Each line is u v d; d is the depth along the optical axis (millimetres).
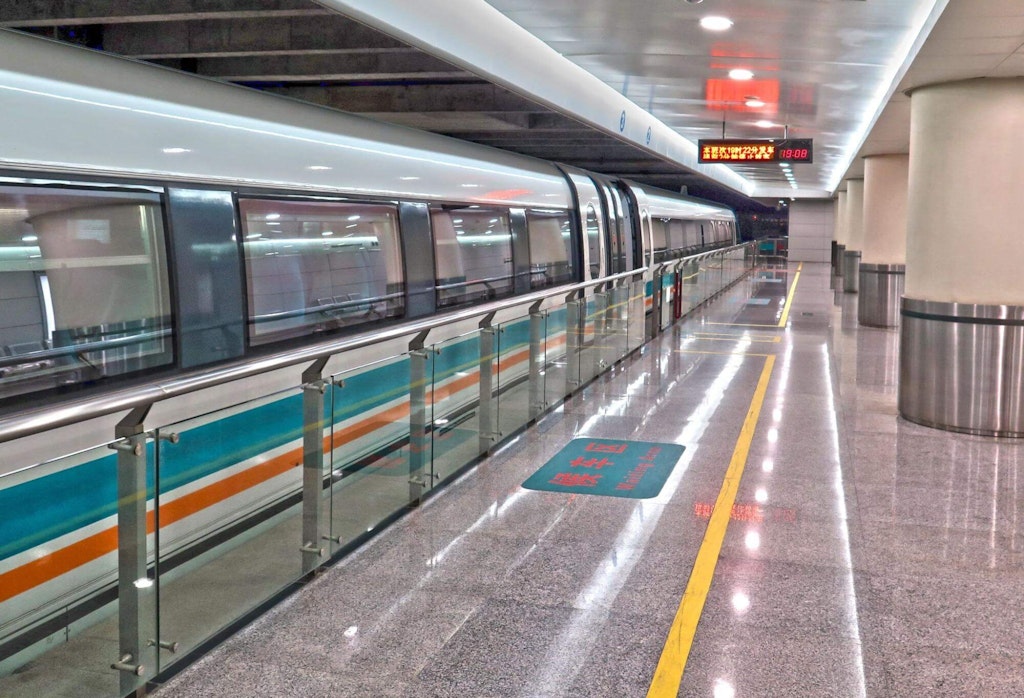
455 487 6230
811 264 44250
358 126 7207
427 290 7758
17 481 2832
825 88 10820
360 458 5059
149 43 7012
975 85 7770
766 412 8734
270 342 5684
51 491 2973
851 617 4270
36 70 4371
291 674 3670
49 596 2990
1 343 4027
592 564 4871
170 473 3566
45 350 4207
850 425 8242
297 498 4465
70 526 3061
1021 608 4402
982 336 7816
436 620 4176
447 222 8266
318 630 4059
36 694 2967
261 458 4148
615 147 14875
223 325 5273
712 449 7336
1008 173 7723
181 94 5289
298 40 6770
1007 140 7711
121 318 4609
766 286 26719
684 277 16922
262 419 4141
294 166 6070
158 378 4809
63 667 3070
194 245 5074
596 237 13359
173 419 4922
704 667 3777
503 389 7383
